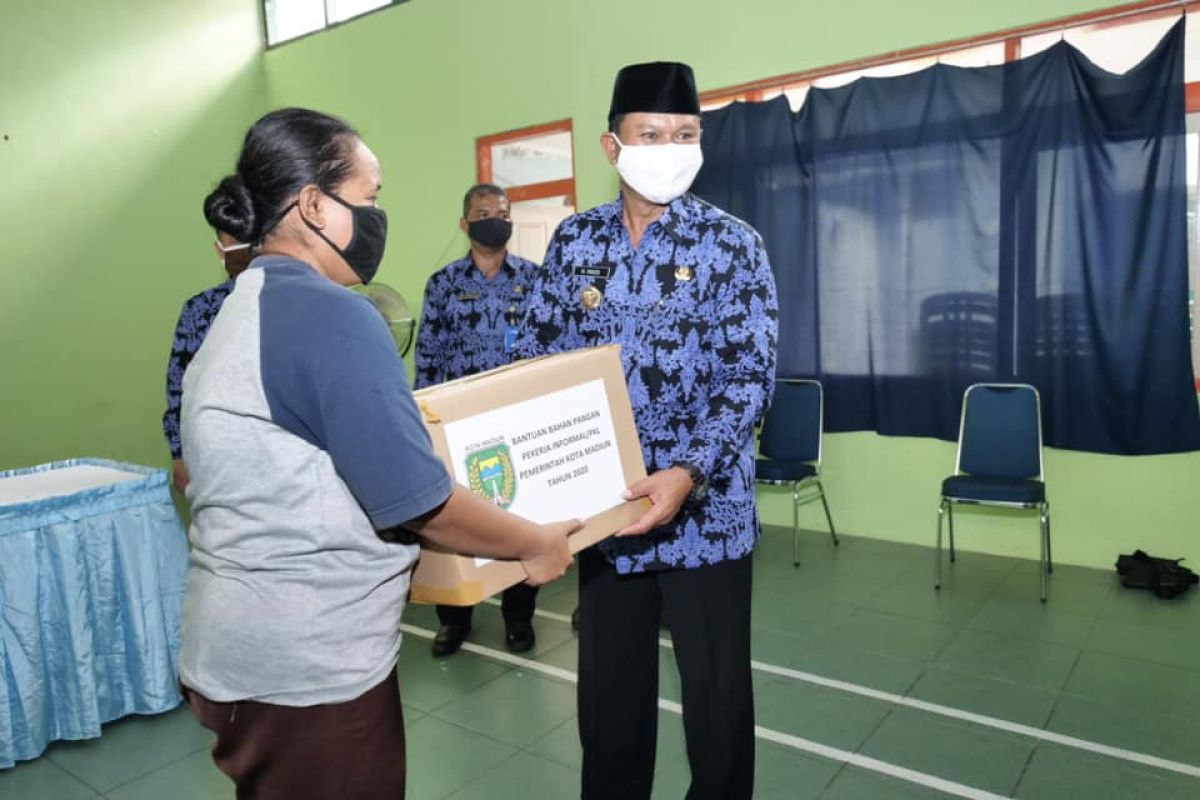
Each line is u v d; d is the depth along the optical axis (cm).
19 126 514
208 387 87
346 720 92
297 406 85
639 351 144
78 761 229
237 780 97
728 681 145
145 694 249
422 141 553
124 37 557
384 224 102
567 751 222
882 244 372
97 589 240
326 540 88
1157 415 319
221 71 605
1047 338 337
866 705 238
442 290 310
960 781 199
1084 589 321
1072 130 321
